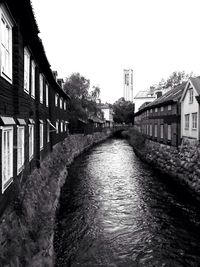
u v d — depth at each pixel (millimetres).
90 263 7809
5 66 6566
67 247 8680
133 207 12484
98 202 13070
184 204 13000
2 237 5230
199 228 10312
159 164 22078
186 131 19516
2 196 5750
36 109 11625
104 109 80562
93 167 22250
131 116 80125
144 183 17031
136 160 26688
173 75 64938
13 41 7129
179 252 8555
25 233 6461
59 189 13297
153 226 10406
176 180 17219
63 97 25891
